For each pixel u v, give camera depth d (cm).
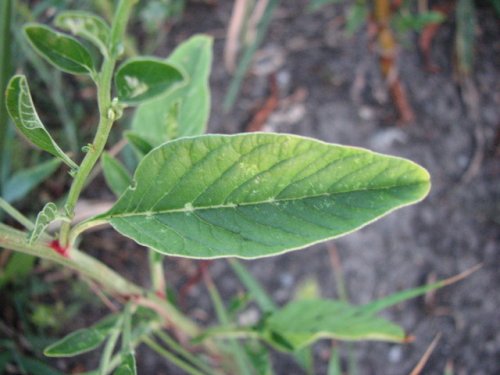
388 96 39
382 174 12
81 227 13
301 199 12
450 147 38
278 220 12
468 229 38
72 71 13
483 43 41
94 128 36
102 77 13
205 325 35
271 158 12
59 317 33
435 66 40
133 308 19
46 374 28
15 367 32
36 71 35
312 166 12
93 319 34
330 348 36
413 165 11
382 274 37
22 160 33
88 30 15
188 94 21
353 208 12
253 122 38
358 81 39
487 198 38
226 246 12
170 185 12
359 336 22
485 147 39
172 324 21
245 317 36
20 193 27
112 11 34
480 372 36
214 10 40
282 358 36
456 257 37
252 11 37
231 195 12
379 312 36
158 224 12
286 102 39
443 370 36
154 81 13
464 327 37
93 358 34
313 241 12
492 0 40
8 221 33
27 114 11
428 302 37
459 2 38
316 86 39
